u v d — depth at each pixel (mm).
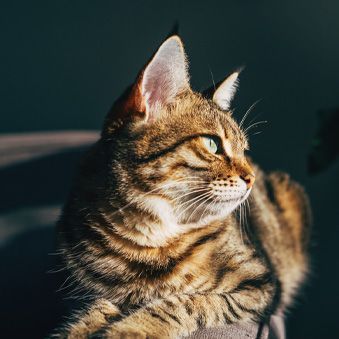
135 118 770
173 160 767
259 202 942
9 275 869
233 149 800
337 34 1492
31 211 969
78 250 782
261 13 1513
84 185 790
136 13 1487
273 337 798
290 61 1452
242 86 1392
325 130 1005
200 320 743
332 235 1033
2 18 1462
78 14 1475
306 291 961
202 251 780
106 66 1450
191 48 1472
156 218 770
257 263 812
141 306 757
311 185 1146
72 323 751
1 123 1396
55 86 1425
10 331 802
